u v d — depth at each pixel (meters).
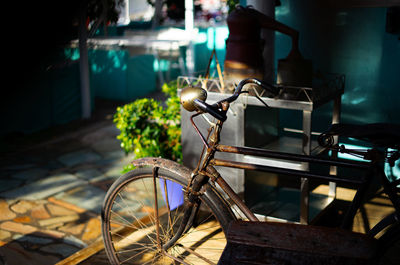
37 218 3.82
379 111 3.45
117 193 2.27
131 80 8.12
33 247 3.34
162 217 3.07
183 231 2.13
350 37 3.41
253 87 2.60
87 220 3.79
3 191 4.36
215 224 2.90
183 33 7.14
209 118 2.84
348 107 3.56
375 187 3.47
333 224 2.99
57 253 3.26
